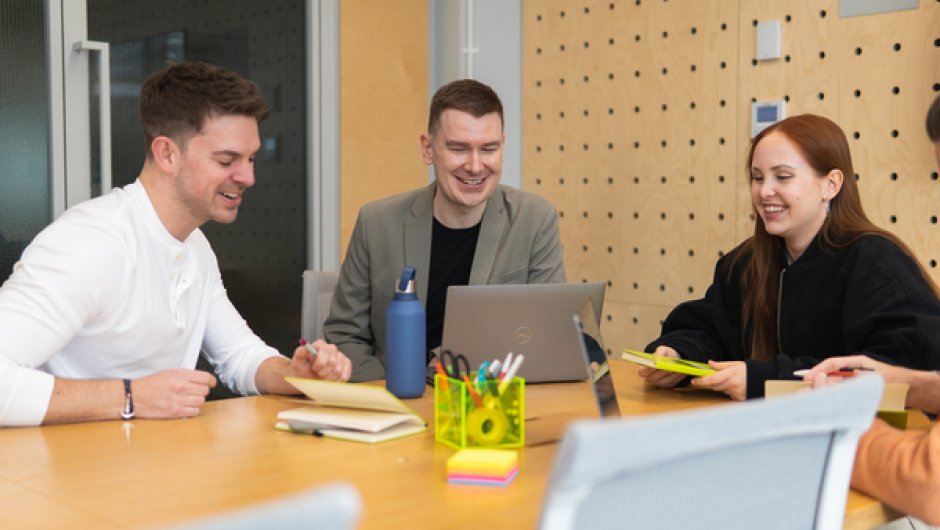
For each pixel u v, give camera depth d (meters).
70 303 1.65
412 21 3.55
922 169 2.49
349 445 1.44
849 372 1.58
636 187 3.17
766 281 2.06
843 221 1.97
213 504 1.15
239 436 1.49
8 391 1.52
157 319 1.82
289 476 1.27
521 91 3.50
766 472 0.85
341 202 3.42
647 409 1.73
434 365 2.03
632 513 0.76
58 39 2.80
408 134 3.58
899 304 1.81
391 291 2.40
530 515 1.10
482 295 1.81
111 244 1.71
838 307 1.94
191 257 1.90
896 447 1.20
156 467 1.31
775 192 1.96
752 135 2.84
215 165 1.79
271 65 3.26
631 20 3.15
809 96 2.71
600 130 3.26
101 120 2.87
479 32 3.47
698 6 2.96
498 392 1.41
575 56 3.32
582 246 3.35
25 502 1.15
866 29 2.58
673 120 3.05
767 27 2.78
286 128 3.30
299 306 3.38
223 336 2.04
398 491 1.20
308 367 1.83
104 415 1.58
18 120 2.76
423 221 2.41
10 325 1.58
